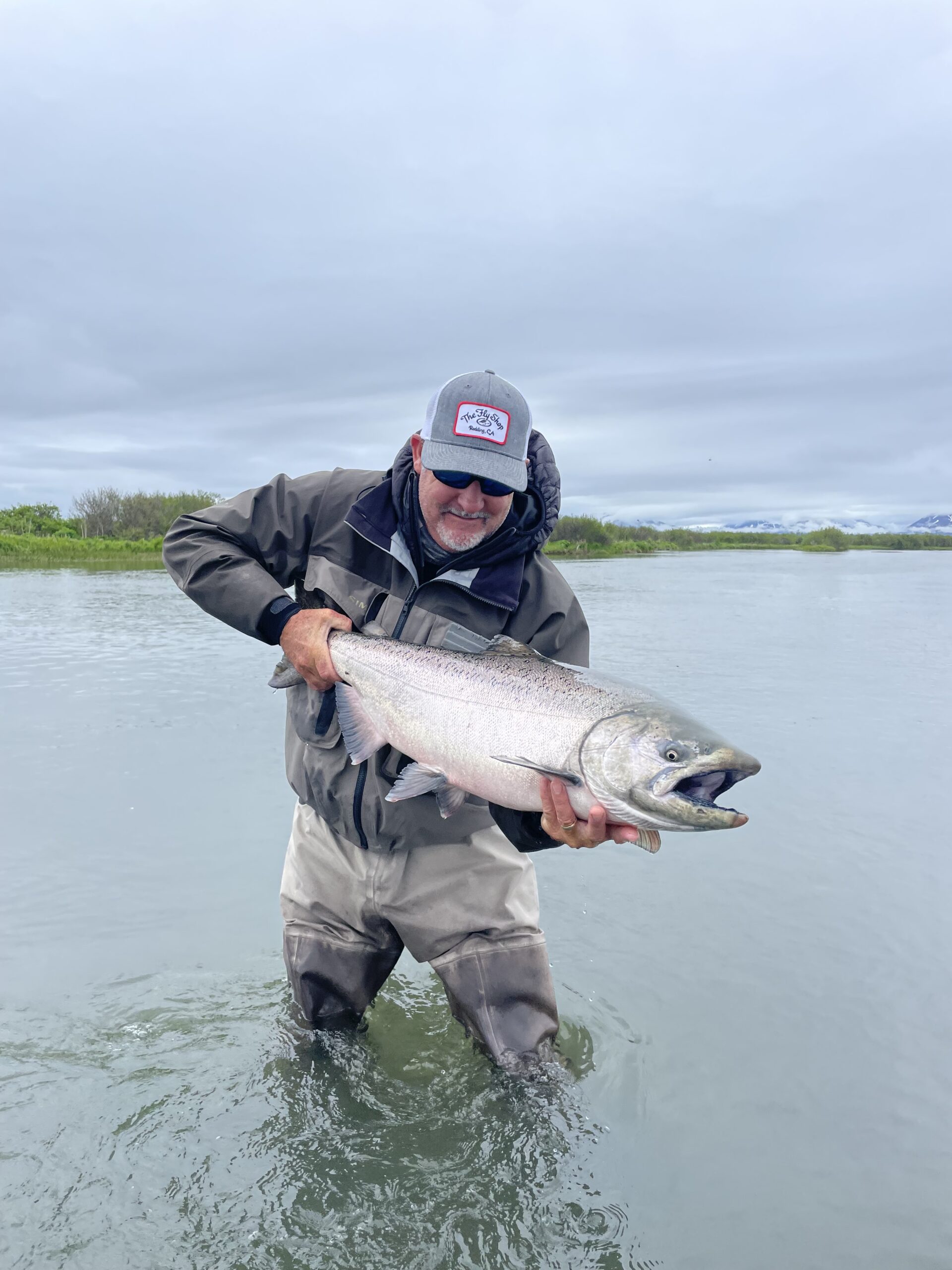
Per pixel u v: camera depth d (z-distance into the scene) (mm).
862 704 3896
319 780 1598
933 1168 1289
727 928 1979
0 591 9031
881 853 2350
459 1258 1133
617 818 1309
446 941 1641
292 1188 1243
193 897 2102
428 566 1602
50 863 2254
